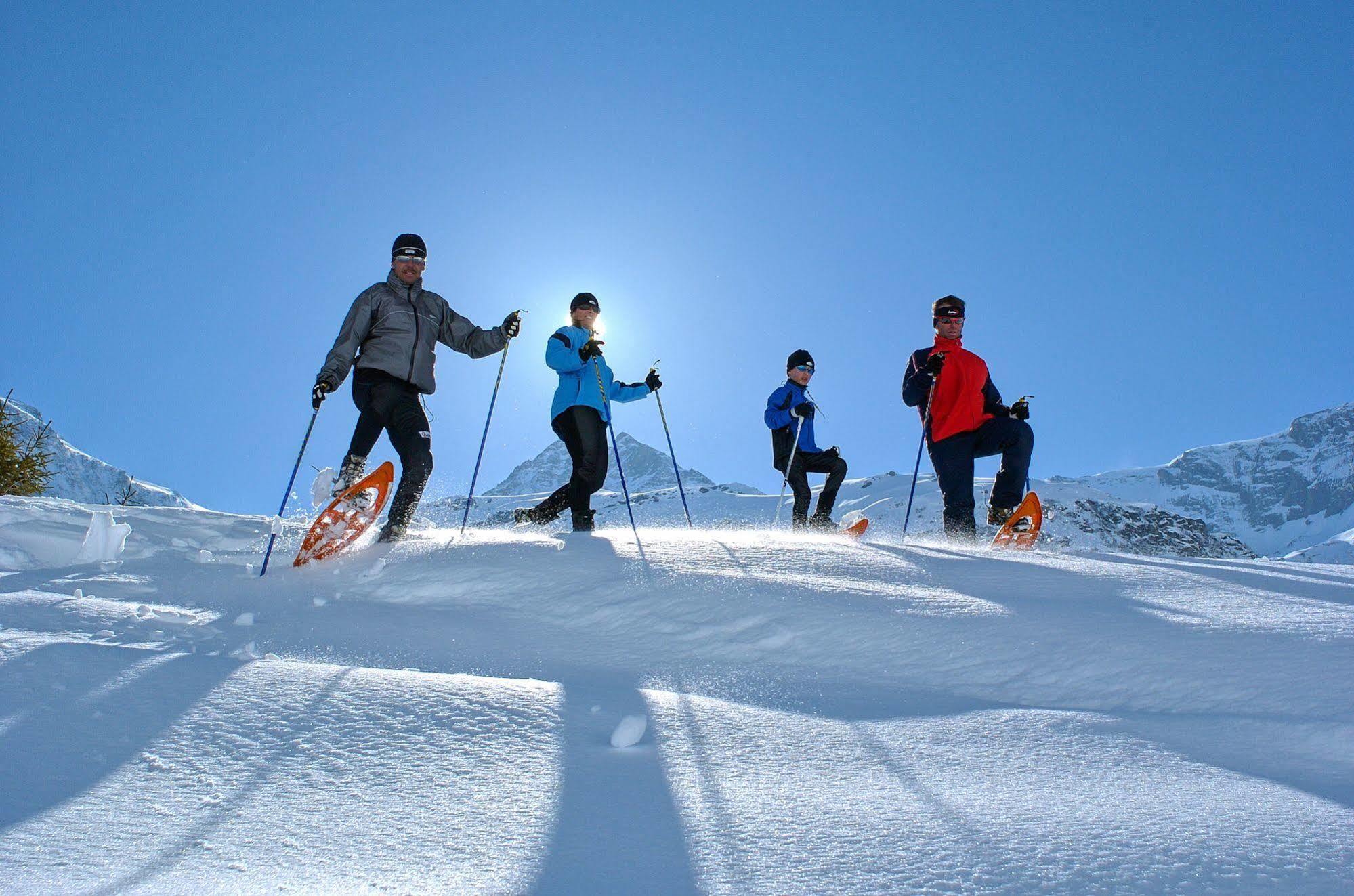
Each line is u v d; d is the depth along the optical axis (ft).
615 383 21.54
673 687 8.24
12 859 3.91
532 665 9.09
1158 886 3.76
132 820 4.41
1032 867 3.93
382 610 11.35
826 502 22.91
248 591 12.10
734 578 11.56
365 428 16.49
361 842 4.21
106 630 9.29
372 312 16.55
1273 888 3.76
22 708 6.04
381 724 6.09
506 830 4.36
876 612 9.95
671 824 4.46
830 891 3.68
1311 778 5.49
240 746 5.57
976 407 18.52
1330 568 13.92
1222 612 9.87
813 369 23.31
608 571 12.26
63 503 17.72
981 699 7.91
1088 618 9.47
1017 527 17.21
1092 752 5.96
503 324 18.24
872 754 5.84
